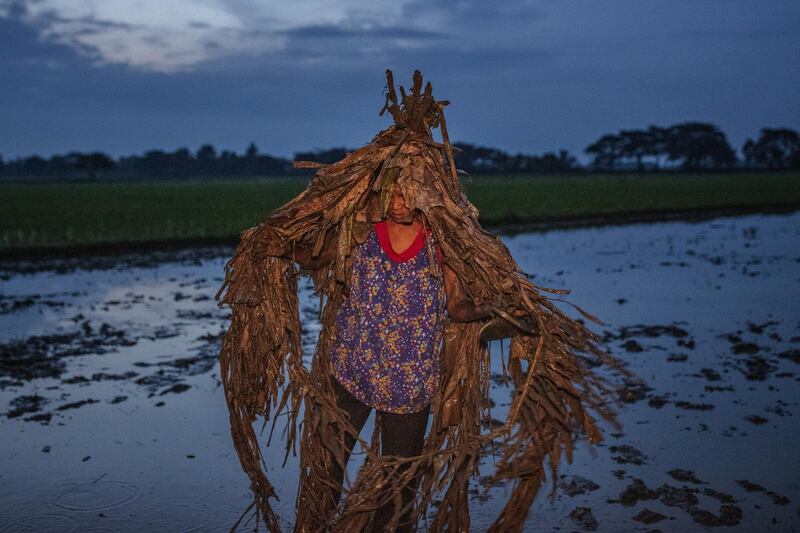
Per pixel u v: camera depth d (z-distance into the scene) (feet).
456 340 10.11
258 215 94.07
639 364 22.12
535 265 47.32
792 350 23.76
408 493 10.02
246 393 10.33
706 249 56.75
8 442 15.88
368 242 9.70
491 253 9.59
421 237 9.62
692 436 16.07
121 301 34.27
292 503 13.20
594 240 64.64
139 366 22.27
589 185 215.31
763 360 22.41
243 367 10.26
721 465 14.52
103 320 29.58
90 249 56.03
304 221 9.79
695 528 12.01
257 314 10.11
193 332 27.22
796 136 538.06
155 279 42.14
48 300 34.55
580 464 14.57
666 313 30.55
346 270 9.82
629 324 28.17
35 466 14.60
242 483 13.96
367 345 9.73
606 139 597.11
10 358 23.09
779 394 19.08
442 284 9.84
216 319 29.76
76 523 12.30
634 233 71.67
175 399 18.95
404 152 9.64
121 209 112.27
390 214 9.54
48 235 65.00
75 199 157.58
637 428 16.57
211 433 16.51
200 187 271.69
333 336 10.09
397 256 9.61
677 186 197.57
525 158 520.42
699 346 24.49
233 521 12.46
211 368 22.02
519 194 148.66
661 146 576.61
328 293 10.19
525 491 9.84
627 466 14.47
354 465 14.75
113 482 13.88
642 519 12.30
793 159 533.14
